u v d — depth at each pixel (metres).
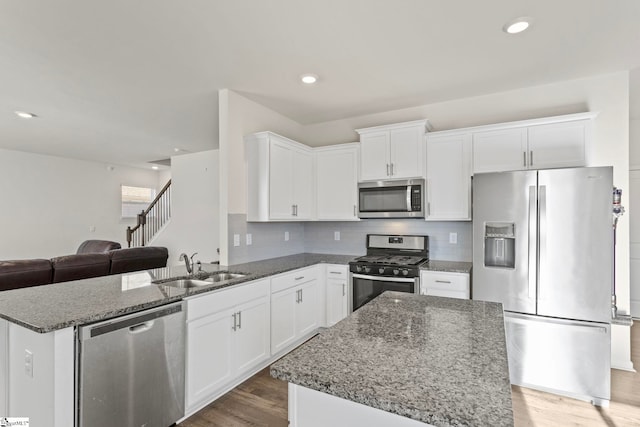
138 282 2.39
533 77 3.00
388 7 1.97
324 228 4.34
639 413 2.24
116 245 5.53
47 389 1.54
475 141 3.15
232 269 3.00
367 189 3.65
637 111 3.90
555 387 2.44
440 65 2.74
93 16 2.03
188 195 6.46
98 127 4.62
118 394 1.72
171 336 2.00
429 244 3.68
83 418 1.58
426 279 3.09
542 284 2.48
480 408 0.82
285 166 3.53
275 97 3.44
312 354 1.14
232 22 2.11
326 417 1.04
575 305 2.39
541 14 2.05
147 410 1.87
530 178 2.53
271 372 1.04
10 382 1.77
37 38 2.29
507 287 2.60
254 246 3.54
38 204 6.77
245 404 2.34
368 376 0.98
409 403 0.84
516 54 2.56
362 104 3.67
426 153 3.37
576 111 3.05
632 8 1.98
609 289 2.31
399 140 3.49
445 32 2.25
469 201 3.18
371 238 3.96
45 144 5.77
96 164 7.72
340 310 3.52
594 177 2.34
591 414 2.23
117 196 8.12
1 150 6.27
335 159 3.87
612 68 2.82
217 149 6.11
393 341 1.26
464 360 1.09
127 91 3.27
